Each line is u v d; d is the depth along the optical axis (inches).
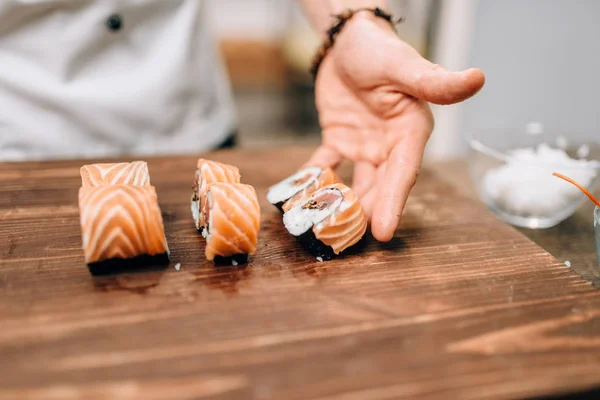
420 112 12.5
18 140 16.5
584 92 22.1
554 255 13.0
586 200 15.9
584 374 9.0
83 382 8.5
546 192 13.7
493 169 14.6
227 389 8.5
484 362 9.1
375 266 11.6
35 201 13.6
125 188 10.8
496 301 10.6
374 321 10.0
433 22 26.0
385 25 14.2
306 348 9.3
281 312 10.1
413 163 12.1
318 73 14.9
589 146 15.2
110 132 17.3
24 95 16.3
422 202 14.6
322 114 14.9
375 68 12.6
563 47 22.3
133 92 17.1
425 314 10.2
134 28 17.0
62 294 10.3
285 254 11.9
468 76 10.6
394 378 8.8
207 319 9.8
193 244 12.2
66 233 12.3
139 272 11.0
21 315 9.7
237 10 38.0
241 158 17.1
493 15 24.0
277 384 8.6
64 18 16.0
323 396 8.4
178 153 18.2
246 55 36.9
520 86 24.4
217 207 10.8
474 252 12.3
